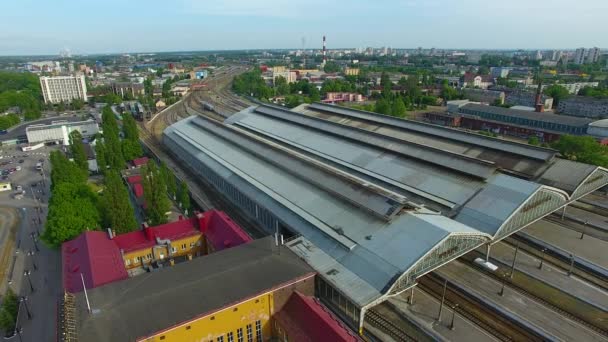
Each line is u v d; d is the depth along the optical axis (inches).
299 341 2022.6
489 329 2310.5
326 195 3235.7
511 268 2928.2
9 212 4392.2
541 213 3233.3
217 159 4785.9
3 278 3078.2
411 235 2438.5
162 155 6205.7
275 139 5644.7
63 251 2834.6
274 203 3417.8
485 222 2878.9
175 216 3996.1
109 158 5172.2
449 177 3533.5
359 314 2123.5
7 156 6776.6
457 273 2874.0
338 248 2598.4
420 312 2452.0
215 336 2053.4
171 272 2313.0
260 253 2514.8
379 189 2984.7
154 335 1830.7
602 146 5447.8
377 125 5551.2
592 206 4028.1
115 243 3002.0
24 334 2468.0
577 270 2901.1
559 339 2207.2
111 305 2001.7
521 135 7170.3
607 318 2388.0
